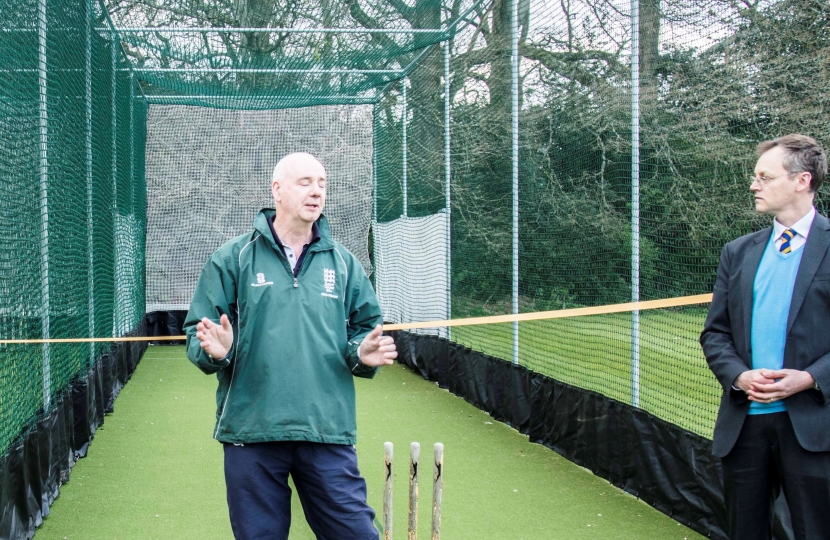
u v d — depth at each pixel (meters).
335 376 2.60
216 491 4.37
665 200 5.70
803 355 2.42
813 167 2.49
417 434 5.76
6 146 3.80
